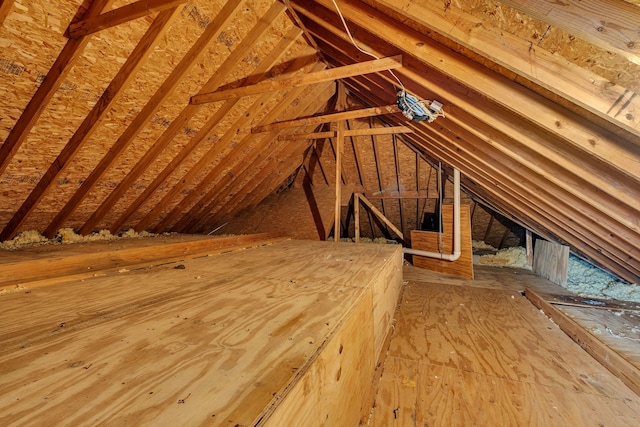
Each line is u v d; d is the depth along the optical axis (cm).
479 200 560
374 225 804
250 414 58
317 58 358
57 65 198
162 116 284
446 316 293
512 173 244
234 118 350
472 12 115
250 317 115
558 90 106
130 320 113
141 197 372
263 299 139
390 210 724
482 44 116
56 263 200
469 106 183
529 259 555
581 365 202
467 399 166
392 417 152
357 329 133
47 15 176
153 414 58
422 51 163
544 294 360
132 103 254
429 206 682
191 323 109
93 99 233
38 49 187
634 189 134
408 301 341
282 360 81
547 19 90
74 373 75
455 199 462
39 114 213
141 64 219
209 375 73
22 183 267
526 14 101
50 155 256
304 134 460
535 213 334
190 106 289
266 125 386
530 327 266
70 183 296
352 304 132
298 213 612
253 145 432
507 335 248
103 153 283
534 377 187
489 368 197
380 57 225
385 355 208
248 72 300
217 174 412
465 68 151
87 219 363
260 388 67
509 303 335
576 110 125
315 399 82
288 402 65
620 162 119
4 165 235
